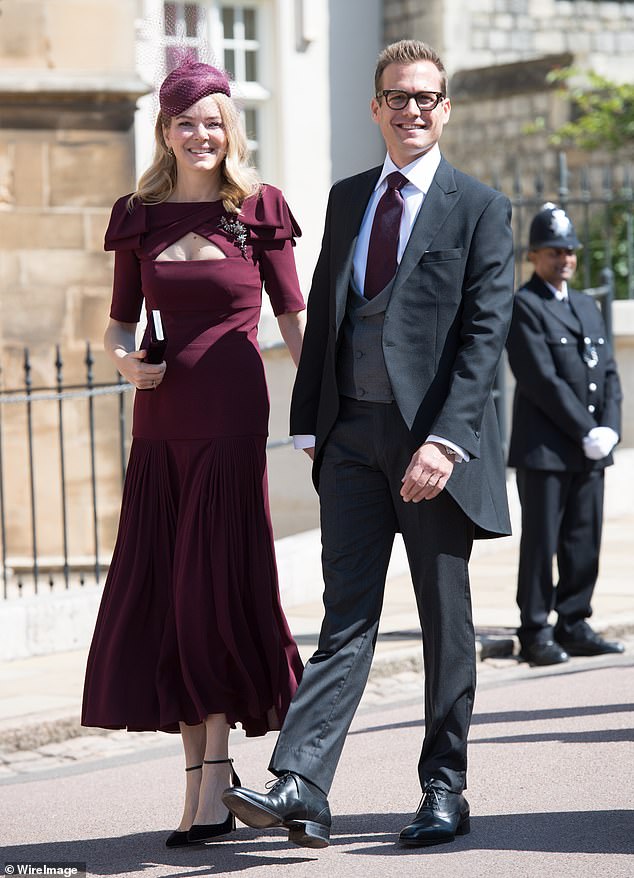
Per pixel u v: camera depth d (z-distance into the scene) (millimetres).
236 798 6566
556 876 6668
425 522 7020
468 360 6820
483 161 27203
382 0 26172
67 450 17578
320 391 7344
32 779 9461
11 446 17453
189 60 7738
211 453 7555
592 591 12445
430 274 6965
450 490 6906
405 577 16141
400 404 6898
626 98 25531
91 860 7430
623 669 11742
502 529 7098
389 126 7082
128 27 17500
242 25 24312
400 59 7066
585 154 26094
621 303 19859
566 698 10734
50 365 17547
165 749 10227
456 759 7266
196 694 7406
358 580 7090
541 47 27656
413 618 13680
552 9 27672
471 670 7211
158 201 7723
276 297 7879
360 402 7090
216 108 7590
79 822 8266
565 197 18781
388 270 7059
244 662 7547
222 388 7590
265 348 16734
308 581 14883
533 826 7508
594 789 8180
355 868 6941
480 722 10094
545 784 8359
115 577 7660
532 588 12195
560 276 12008
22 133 17359
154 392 7648
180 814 8305
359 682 7020
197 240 7625
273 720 7711
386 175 7133
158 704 7520
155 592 7617
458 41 27062
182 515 7582
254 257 7754
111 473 17719
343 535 7121
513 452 12117
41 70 17297
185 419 7582
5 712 10570
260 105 24688
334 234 7262
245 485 7633
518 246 18703
